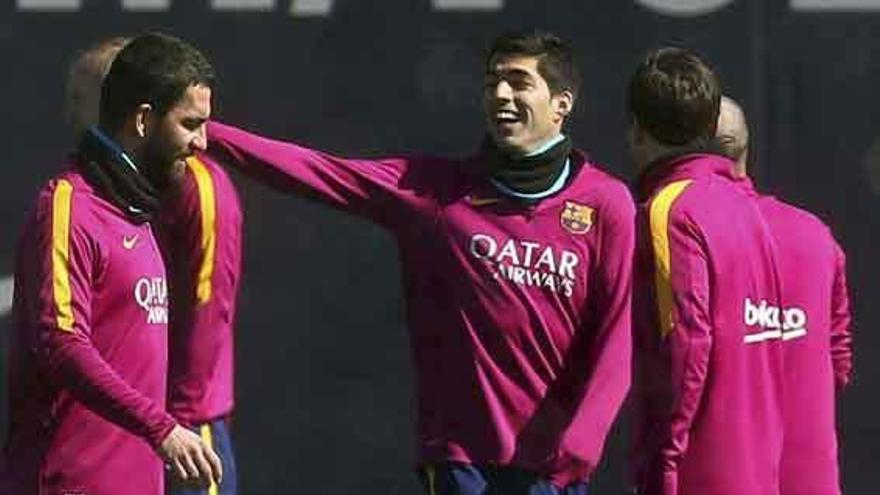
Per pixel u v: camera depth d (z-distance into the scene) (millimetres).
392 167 18531
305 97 25812
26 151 25781
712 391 16891
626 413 25656
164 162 16672
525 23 25844
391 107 25844
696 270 16625
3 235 25750
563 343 18250
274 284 26031
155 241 17609
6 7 25766
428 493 18578
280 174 18469
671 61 17203
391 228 18562
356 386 26047
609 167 25828
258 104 25812
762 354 17094
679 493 16906
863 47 25734
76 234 16188
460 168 18453
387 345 26031
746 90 25812
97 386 15953
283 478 26031
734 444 16938
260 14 25797
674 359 16594
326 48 25828
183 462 15992
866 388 25734
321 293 26016
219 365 19281
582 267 18203
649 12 25828
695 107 17062
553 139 18250
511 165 18188
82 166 16453
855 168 25750
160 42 16641
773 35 25797
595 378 18141
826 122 25781
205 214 18953
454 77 25859
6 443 16906
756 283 17047
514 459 18203
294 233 26031
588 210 18250
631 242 18266
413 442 26031
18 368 16625
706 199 16859
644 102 17172
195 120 16688
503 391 18219
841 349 18266
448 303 18312
